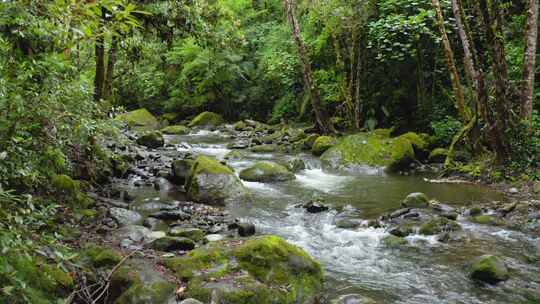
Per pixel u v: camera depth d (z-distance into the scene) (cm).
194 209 842
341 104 1697
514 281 558
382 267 604
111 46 890
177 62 2625
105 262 510
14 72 364
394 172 1236
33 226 371
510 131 1069
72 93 463
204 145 1725
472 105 1283
